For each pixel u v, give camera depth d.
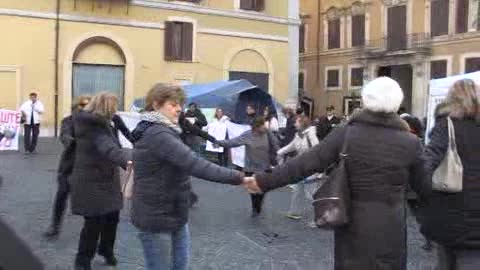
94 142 5.63
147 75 29.14
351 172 3.72
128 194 4.64
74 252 7.24
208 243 7.98
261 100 21.17
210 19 30.72
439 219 4.22
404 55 39.88
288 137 13.74
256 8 32.19
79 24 27.48
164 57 29.50
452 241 4.21
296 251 7.73
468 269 4.21
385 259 3.64
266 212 10.43
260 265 7.00
